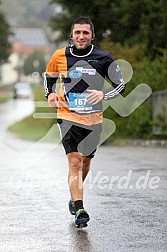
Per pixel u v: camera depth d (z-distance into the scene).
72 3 42.91
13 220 12.31
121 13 38.28
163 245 10.28
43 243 10.55
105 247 10.22
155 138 32.47
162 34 35.81
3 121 69.12
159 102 31.80
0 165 22.55
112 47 37.03
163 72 33.06
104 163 21.84
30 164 22.72
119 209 13.20
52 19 45.84
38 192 15.62
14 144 37.41
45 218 12.46
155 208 13.25
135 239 10.70
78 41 11.78
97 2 40.38
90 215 12.64
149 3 35.94
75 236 10.98
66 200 14.38
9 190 16.03
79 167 11.86
